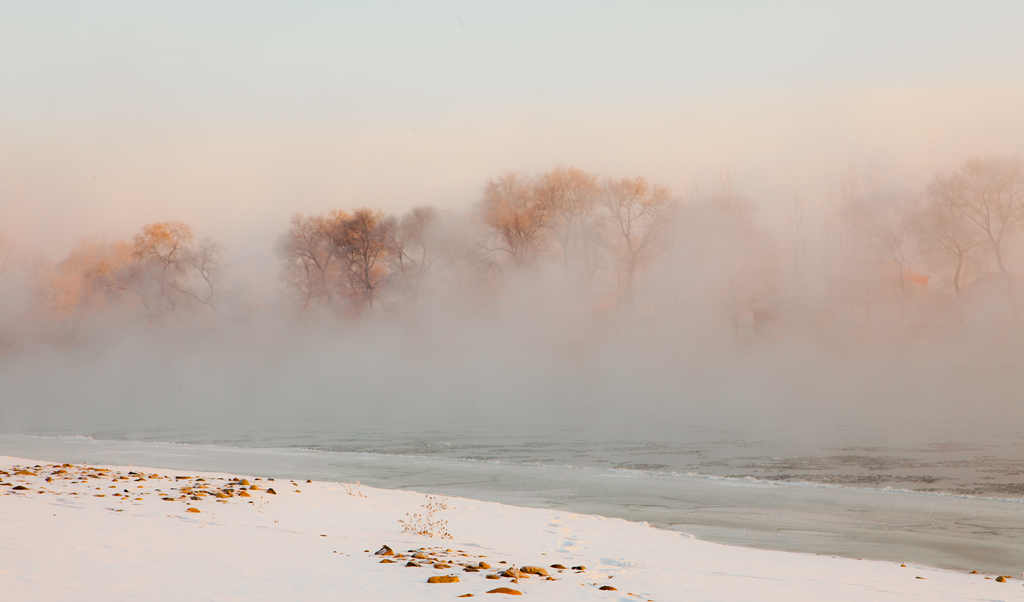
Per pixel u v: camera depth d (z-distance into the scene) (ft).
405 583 29.07
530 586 29.66
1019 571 42.37
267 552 34.27
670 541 47.42
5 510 42.57
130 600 24.22
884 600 31.73
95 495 51.70
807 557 43.91
